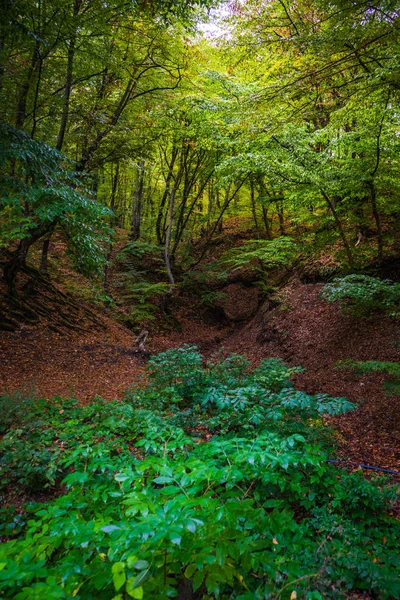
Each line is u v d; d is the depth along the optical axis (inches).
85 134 428.8
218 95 540.7
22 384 279.0
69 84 365.4
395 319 350.3
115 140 448.8
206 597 74.2
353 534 107.5
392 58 188.4
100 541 80.8
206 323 703.7
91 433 172.7
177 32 387.5
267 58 277.7
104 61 355.6
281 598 75.6
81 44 320.5
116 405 218.5
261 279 672.4
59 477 143.5
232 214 874.1
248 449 107.0
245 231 858.8
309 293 488.7
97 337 461.1
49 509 91.0
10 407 191.0
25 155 246.7
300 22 207.3
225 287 751.7
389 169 339.3
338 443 193.0
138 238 825.5
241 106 231.5
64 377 318.7
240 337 583.5
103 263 323.0
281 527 99.9
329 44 183.2
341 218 427.8
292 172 360.5
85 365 363.6
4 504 127.5
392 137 317.4
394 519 119.8
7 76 306.0
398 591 84.3
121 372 368.5
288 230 690.8
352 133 326.0
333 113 259.8
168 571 71.8
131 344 489.7
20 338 369.4
